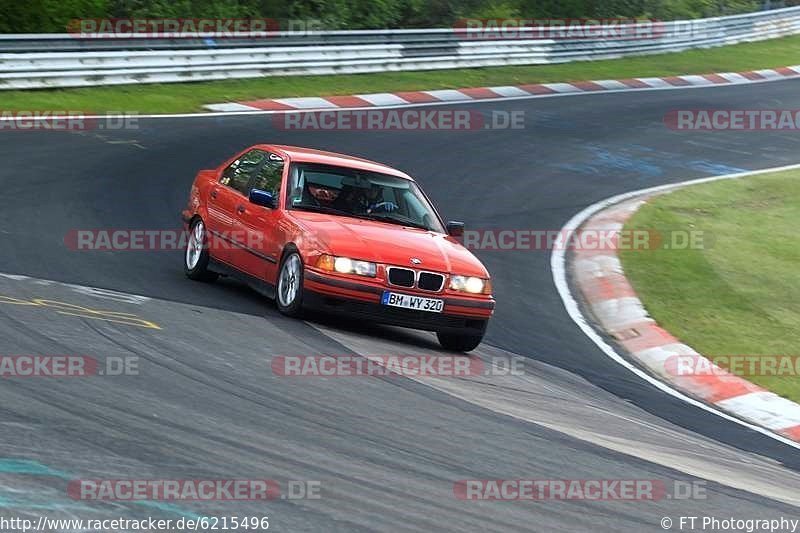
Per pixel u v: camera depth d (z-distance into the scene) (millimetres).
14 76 31219
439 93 38844
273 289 14750
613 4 63000
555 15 61062
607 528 8180
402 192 15852
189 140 27781
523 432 10773
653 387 14906
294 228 14445
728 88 47312
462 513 7895
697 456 11391
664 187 30406
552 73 45688
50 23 42875
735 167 34094
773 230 25938
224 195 16359
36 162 23516
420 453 9336
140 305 13883
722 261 22375
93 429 8531
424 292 14008
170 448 8344
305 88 36812
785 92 47500
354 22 52969
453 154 30578
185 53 35500
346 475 8336
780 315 19203
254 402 10109
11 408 8750
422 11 55625
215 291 15828
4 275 14594
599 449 10695
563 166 31250
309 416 9938
